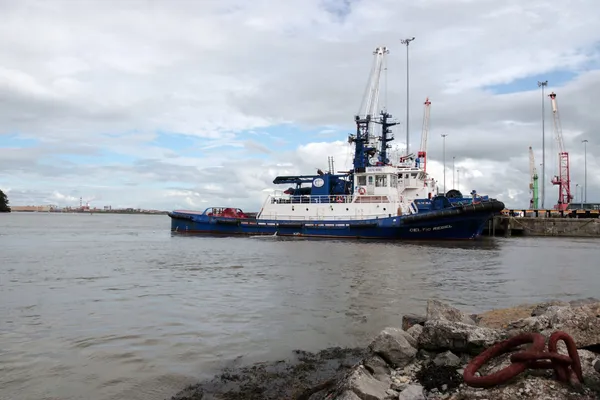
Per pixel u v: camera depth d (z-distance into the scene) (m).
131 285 15.07
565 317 5.66
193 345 8.50
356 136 40.44
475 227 33.97
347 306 11.73
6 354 7.94
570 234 48.22
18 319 10.42
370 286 14.66
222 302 12.30
